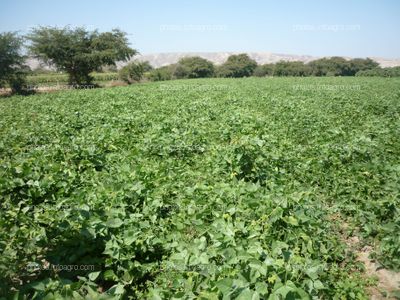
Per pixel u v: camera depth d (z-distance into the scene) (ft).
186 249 16.43
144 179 23.22
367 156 29.84
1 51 134.10
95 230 16.26
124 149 33.45
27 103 75.15
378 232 20.10
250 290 11.64
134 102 67.15
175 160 30.27
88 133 37.76
